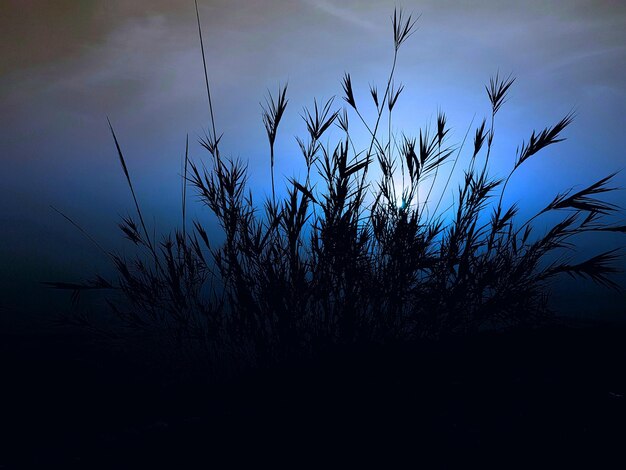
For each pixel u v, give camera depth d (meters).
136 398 2.06
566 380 1.95
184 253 2.49
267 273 2.33
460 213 2.46
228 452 1.44
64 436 1.64
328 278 2.34
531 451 1.39
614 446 1.39
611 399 1.73
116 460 1.40
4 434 1.69
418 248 2.34
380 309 2.39
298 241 2.38
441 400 1.78
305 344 2.42
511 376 2.01
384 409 1.72
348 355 2.29
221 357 2.56
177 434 1.57
